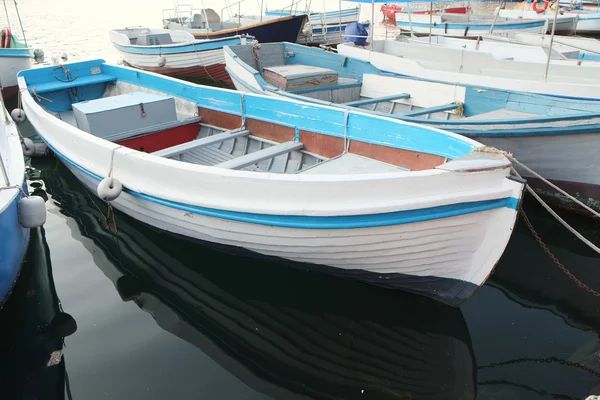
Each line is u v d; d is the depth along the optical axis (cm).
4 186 406
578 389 338
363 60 827
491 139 547
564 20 1647
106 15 3678
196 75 1284
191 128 642
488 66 838
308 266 433
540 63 780
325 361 369
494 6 1941
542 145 534
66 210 611
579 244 532
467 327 405
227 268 486
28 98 645
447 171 332
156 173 434
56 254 511
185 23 1753
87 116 550
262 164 558
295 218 378
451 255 373
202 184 408
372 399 332
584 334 396
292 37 1445
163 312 421
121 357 365
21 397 326
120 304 430
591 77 721
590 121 501
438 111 644
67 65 760
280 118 552
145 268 488
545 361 366
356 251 389
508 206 342
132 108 584
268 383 344
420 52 945
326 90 785
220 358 368
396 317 417
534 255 514
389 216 352
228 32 1406
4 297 403
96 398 325
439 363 366
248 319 418
